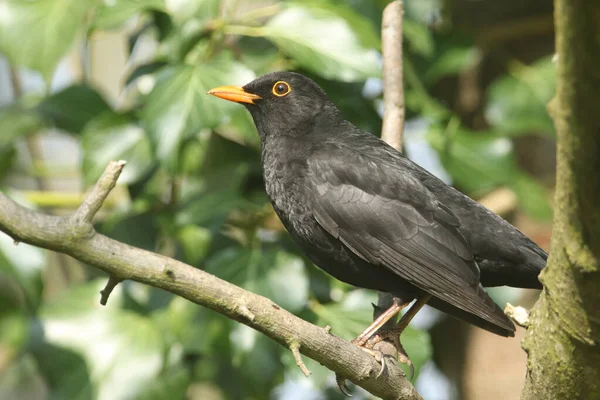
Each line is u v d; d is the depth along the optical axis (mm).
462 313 9625
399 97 10297
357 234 9539
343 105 11484
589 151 5676
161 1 10664
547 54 13398
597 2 5094
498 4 13516
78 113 11719
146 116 10195
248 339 10453
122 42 15305
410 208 9484
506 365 13000
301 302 10156
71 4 10789
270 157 10320
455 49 12273
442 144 11430
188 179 11602
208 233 11078
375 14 11984
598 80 5336
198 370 11469
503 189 13195
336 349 7453
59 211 13266
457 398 13297
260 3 13578
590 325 6582
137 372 10484
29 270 10133
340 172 9719
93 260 6766
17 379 14039
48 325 10656
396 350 9297
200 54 11016
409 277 9312
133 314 10844
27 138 13742
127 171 10750
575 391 7059
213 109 10258
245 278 10258
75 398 10398
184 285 6949
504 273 9617
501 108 11914
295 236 10047
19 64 10688
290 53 10516
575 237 6203
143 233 11211
